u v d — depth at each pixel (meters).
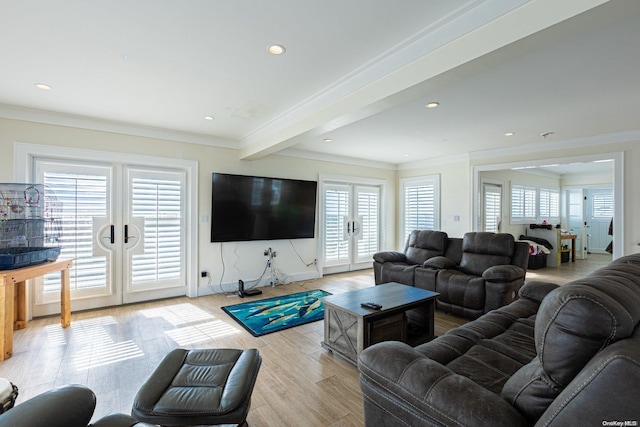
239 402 1.28
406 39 2.06
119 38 2.04
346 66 2.43
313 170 5.66
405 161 6.66
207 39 2.05
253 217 4.81
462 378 1.15
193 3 1.69
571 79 2.55
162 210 4.20
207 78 2.62
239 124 3.92
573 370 0.91
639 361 0.73
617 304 0.90
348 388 2.16
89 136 3.68
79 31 1.96
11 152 3.27
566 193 9.02
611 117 3.55
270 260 5.13
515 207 7.30
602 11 1.35
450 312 3.70
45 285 3.49
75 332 3.08
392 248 6.96
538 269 6.86
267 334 3.10
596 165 7.34
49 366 2.43
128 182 3.97
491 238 4.03
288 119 3.50
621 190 4.12
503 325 2.07
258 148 4.18
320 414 1.88
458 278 3.64
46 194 3.46
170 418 1.23
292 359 2.59
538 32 1.51
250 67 2.44
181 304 4.03
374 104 2.45
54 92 2.90
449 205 5.99
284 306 3.98
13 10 1.74
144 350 2.71
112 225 3.85
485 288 3.38
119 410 1.91
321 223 5.77
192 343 2.87
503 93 2.85
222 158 4.64
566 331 0.92
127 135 3.92
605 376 0.76
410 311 3.22
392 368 1.26
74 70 2.47
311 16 1.82
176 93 2.94
